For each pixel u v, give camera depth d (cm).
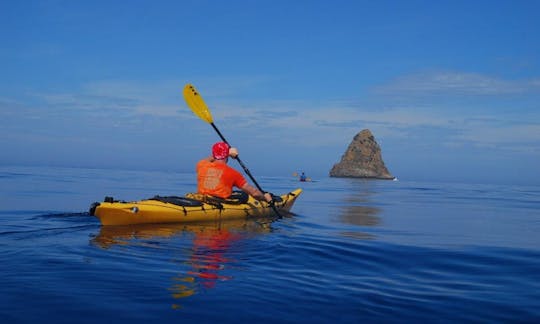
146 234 561
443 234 694
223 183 730
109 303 284
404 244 566
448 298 326
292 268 399
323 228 706
